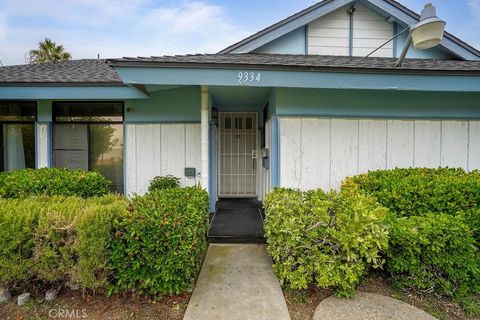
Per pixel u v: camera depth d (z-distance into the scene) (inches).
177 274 100.5
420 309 98.6
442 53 236.8
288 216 109.7
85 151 221.0
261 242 160.2
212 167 213.3
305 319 94.4
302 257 105.3
